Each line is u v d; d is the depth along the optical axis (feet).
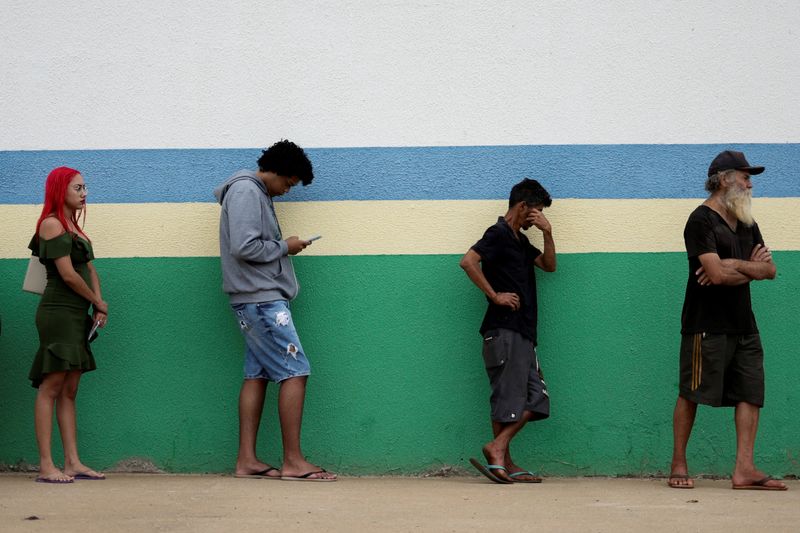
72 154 20.24
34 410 19.97
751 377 17.98
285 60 20.16
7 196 20.26
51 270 18.07
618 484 18.58
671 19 20.15
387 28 20.16
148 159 20.17
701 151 20.06
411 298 19.95
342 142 20.07
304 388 18.69
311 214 20.06
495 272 18.84
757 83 20.07
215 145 20.15
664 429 19.81
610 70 20.08
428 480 19.13
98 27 20.29
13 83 20.30
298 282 19.99
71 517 14.16
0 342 20.08
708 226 17.90
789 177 19.99
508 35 20.15
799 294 19.93
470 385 19.89
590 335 19.95
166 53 20.21
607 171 20.02
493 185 20.02
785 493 17.25
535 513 14.74
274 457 19.86
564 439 19.85
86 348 18.45
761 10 20.13
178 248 20.08
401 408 19.86
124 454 19.86
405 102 20.11
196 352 19.99
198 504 15.35
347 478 19.38
